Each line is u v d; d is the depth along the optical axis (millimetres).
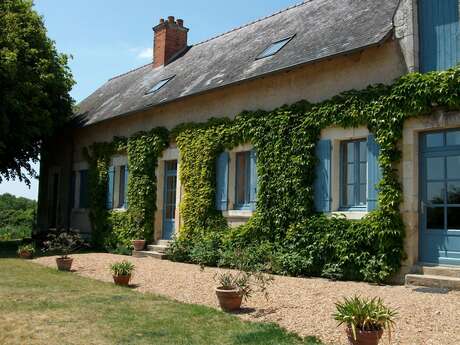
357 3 11766
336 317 4844
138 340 5328
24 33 16047
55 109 17188
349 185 9430
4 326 5828
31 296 7625
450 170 8078
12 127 15766
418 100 8164
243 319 6254
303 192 9711
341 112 9258
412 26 8500
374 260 8422
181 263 11852
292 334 5512
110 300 7379
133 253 13891
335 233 9070
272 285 8266
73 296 7668
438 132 8242
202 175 12305
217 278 9125
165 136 13945
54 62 17375
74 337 5422
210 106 12508
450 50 8211
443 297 6832
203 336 5477
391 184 8375
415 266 8109
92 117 17453
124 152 15719
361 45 8727
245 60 12617
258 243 10516
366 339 4551
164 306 6984
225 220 11688
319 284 8305
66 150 19078
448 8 8297
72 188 18469
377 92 8750
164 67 17844
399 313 6035
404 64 8586
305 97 10109
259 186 10609
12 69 14445
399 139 8438
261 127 10789
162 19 18422
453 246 7953
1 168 18859
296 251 9664
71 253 14648
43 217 20344
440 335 5207
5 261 12297
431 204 8258
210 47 16422
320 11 12852
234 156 11844
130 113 14836
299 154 9891
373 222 8516
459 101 7746
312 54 9883
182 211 12867
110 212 15945
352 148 9453
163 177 14266
